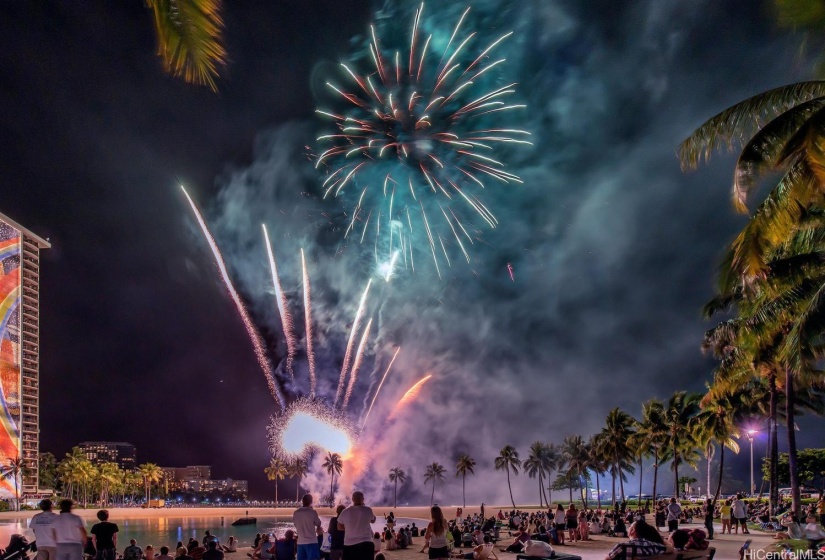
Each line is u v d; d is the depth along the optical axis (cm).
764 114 1727
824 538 1695
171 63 779
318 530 1928
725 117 1744
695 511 5341
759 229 1594
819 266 2345
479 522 4309
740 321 3131
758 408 6044
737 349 3475
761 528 3478
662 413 7581
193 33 773
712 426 6234
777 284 2388
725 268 1731
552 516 4259
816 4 1269
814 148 1392
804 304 2345
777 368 3319
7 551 1861
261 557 2614
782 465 9488
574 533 2827
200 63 778
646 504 8888
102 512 1518
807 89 1664
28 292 18150
